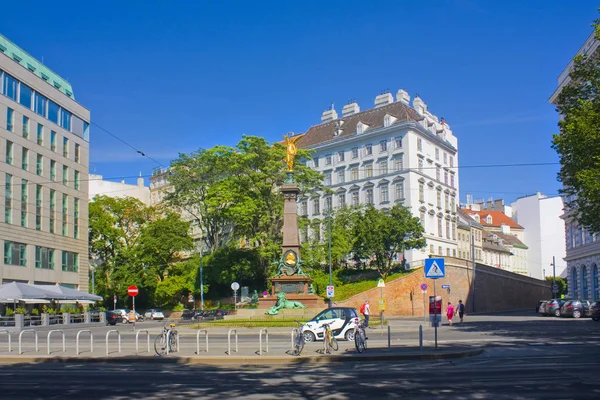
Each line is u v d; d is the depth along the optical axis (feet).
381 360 73.41
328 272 239.50
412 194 282.56
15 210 200.64
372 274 232.53
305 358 73.46
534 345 88.74
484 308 252.01
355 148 308.40
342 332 102.53
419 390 48.01
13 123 200.54
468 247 357.61
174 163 252.62
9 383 54.34
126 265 268.21
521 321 166.81
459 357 74.54
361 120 314.35
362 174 303.89
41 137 216.95
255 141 223.10
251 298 221.66
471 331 124.06
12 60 199.72
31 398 45.85
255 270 234.99
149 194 400.88
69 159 235.61
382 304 154.40
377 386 50.52
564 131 114.73
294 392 47.96
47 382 55.06
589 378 53.36
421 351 77.82
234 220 224.33
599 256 209.15
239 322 143.23
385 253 225.97
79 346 97.19
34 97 213.46
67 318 188.44
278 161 224.94
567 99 123.03
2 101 194.70
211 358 74.43
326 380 54.95
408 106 310.86
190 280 256.73
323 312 104.32
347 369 64.54
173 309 272.10
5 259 194.39
